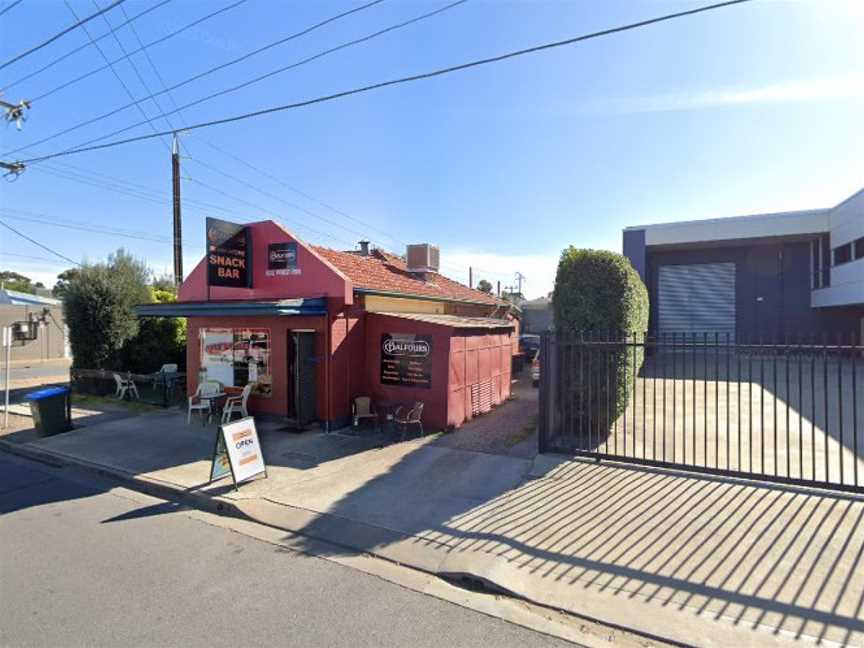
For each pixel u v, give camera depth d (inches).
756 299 1000.9
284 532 219.3
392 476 284.2
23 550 200.5
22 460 353.7
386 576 178.5
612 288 331.9
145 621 148.6
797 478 242.8
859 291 763.4
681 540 195.5
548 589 165.3
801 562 176.6
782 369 743.1
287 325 425.7
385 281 509.0
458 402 417.4
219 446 279.9
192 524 230.2
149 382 651.5
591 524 212.5
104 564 187.5
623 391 326.6
